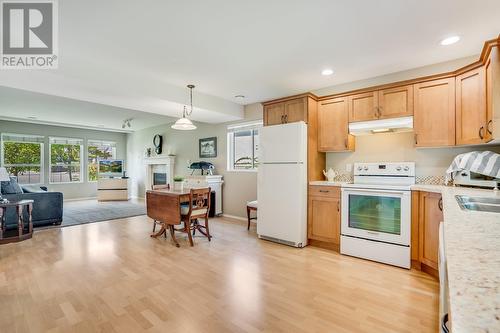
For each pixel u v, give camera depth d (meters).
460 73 2.60
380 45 2.53
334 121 3.53
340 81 3.59
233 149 5.40
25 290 2.24
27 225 4.27
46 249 3.30
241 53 2.72
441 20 2.09
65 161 7.86
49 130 7.52
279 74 3.33
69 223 4.74
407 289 2.28
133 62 2.94
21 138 7.08
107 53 2.71
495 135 2.08
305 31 2.28
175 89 3.77
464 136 2.55
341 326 1.77
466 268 0.59
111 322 1.80
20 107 5.26
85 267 2.73
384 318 1.86
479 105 2.37
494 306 0.44
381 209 2.91
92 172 8.39
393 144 3.30
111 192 7.85
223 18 2.08
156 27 2.21
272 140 3.64
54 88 3.11
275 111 3.88
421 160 3.10
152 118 6.45
